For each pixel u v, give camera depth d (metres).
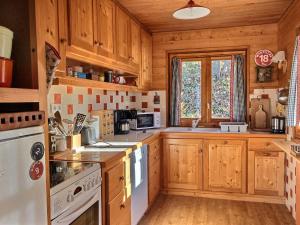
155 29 3.90
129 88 3.15
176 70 4.04
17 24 1.12
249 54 3.75
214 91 4.00
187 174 3.54
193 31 3.95
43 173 1.08
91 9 2.20
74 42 1.94
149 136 3.00
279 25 3.54
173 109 4.07
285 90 3.07
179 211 3.07
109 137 2.91
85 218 1.56
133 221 2.48
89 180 1.58
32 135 1.01
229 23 3.64
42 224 1.08
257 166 3.30
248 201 3.36
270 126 3.69
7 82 1.00
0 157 0.85
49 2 1.61
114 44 2.66
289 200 3.04
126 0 2.76
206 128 3.88
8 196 0.88
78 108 2.70
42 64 1.15
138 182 2.60
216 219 2.87
